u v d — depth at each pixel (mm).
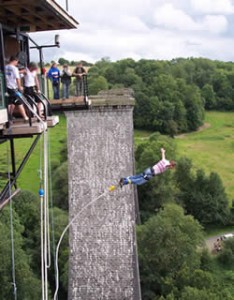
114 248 26906
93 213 26578
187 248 36219
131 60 114312
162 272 35656
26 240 38312
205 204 55781
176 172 58406
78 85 17578
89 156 25828
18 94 9500
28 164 64125
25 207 41156
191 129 100938
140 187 54219
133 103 24969
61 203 49781
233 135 98000
